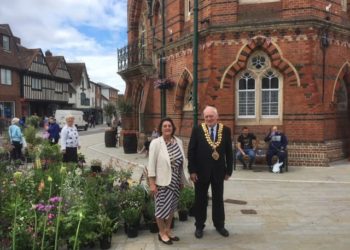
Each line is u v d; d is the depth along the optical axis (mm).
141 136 19000
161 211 5586
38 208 4949
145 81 18938
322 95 12688
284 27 12375
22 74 42562
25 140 15211
